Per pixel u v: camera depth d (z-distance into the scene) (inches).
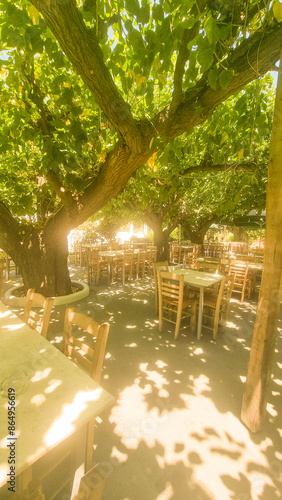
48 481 72.2
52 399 51.8
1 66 113.3
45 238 225.3
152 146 97.2
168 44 74.6
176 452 82.9
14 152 192.1
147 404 104.2
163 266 216.7
